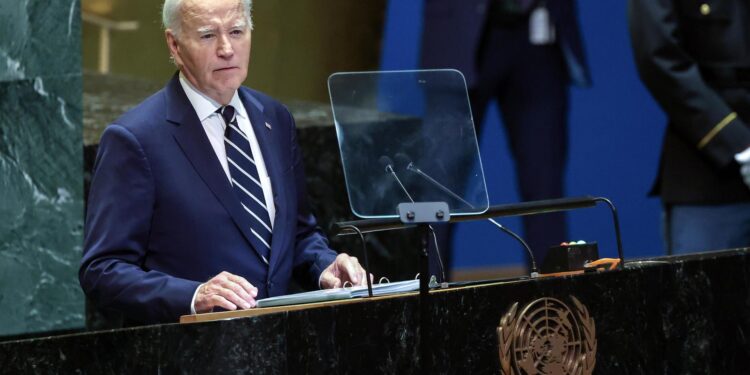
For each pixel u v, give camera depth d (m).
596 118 24.73
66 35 17.52
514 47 21.34
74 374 9.70
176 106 12.22
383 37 24.72
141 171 11.89
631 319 11.45
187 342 9.50
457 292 10.52
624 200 24.72
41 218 17.64
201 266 11.94
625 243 24.61
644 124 24.80
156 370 9.54
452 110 11.22
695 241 16.73
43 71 17.61
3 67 17.64
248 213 12.23
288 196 12.59
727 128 16.23
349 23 24.41
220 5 11.91
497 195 24.61
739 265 12.26
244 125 12.55
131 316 11.38
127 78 22.31
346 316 10.02
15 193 17.69
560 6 21.48
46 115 17.61
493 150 24.61
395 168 10.94
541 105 21.53
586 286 11.21
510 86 21.59
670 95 16.53
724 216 16.56
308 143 18.84
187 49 11.95
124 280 11.30
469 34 21.08
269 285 12.11
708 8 16.72
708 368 11.95
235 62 12.00
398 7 24.77
